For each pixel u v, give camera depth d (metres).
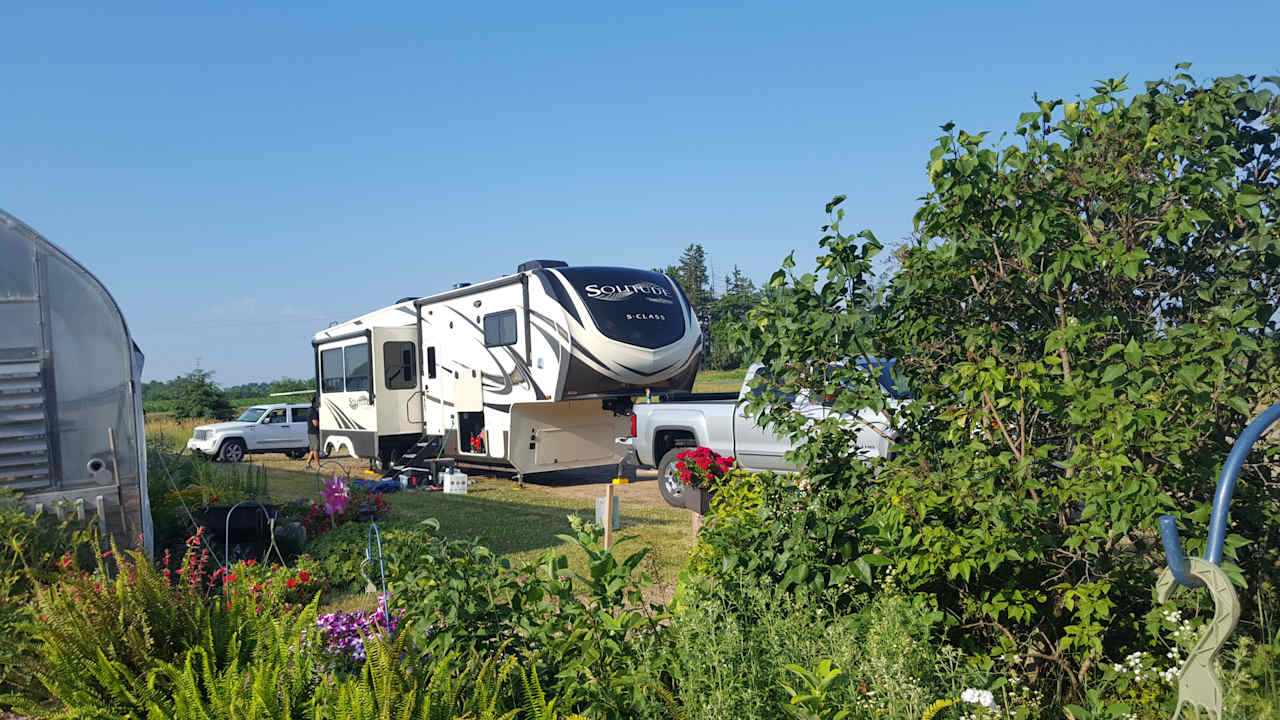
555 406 14.84
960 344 4.49
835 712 3.29
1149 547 4.52
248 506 8.67
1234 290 4.12
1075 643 3.86
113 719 3.68
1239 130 4.43
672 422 11.84
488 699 3.53
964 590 4.27
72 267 6.74
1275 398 4.26
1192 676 2.65
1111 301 4.40
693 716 3.43
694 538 7.83
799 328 4.43
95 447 6.79
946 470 4.27
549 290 13.76
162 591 4.44
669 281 15.25
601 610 4.00
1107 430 3.60
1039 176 4.27
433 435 16.62
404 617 4.17
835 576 4.23
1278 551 4.38
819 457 4.71
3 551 5.75
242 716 3.33
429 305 16.67
